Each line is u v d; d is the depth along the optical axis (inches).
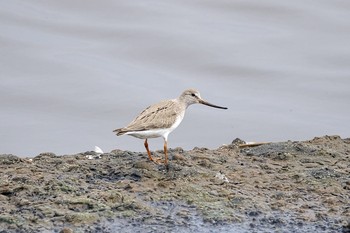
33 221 508.7
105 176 600.4
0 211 522.0
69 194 553.0
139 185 579.2
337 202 567.8
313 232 521.7
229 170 627.8
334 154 674.2
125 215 526.6
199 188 578.6
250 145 717.3
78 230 502.3
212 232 515.8
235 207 552.4
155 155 667.4
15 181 576.7
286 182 604.7
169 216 531.5
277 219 536.7
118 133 622.2
